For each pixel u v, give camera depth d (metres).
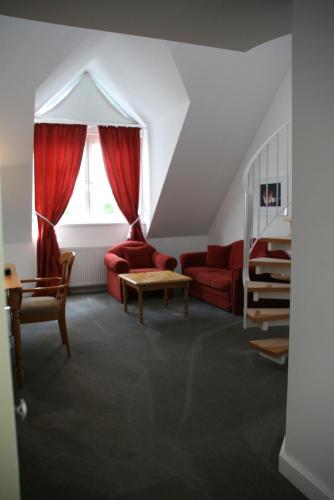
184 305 5.68
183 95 5.50
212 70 5.19
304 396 2.15
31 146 5.18
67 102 6.54
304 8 1.99
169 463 2.40
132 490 2.18
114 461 2.42
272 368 3.73
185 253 7.07
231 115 5.85
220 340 4.48
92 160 6.96
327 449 2.02
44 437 2.67
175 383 3.44
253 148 6.36
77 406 3.07
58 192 6.46
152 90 5.89
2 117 4.78
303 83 2.03
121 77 6.08
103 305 6.01
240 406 3.05
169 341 4.46
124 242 6.86
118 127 6.80
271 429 2.75
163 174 6.47
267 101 5.88
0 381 1.14
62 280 4.22
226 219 7.11
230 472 2.32
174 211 6.98
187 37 2.87
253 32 2.79
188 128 5.80
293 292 2.19
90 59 5.91
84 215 7.00
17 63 4.20
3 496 1.17
